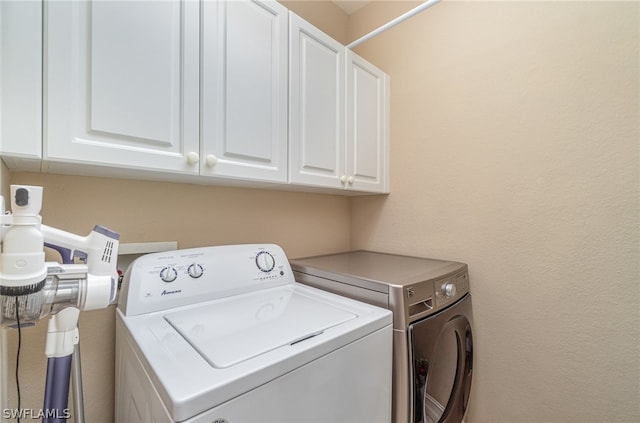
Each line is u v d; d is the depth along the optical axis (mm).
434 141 1635
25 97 660
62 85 706
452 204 1563
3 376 789
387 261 1533
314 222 1813
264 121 1134
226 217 1384
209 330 795
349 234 2057
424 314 1061
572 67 1209
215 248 1155
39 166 805
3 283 489
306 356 688
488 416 1399
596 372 1148
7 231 505
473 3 1488
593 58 1162
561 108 1236
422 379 1005
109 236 650
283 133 1204
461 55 1530
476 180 1479
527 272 1320
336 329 807
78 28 730
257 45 1111
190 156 916
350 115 1544
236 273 1138
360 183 1615
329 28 1944
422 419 998
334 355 757
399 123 1788
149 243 1138
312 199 1803
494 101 1419
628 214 1092
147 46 841
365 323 859
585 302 1177
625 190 1099
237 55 1048
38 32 679
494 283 1413
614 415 1107
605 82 1139
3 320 516
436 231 1625
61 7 708
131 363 763
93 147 749
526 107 1325
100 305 620
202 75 955
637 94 1077
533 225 1307
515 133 1355
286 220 1650
